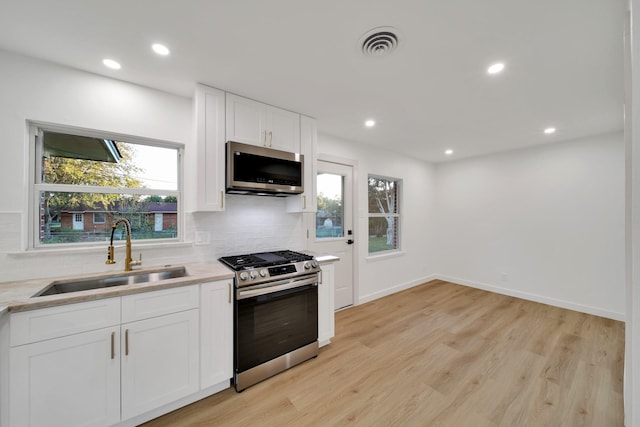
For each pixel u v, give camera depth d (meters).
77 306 1.34
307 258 2.30
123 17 1.32
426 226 4.68
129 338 1.47
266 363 1.97
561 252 3.41
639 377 0.53
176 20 1.35
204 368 1.73
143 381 1.52
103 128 1.89
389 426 1.55
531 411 1.66
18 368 1.21
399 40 1.51
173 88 2.07
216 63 1.75
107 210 1.98
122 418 1.45
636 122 0.53
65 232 1.83
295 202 2.59
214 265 2.11
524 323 2.94
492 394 1.81
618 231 3.02
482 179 4.23
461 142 3.53
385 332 2.74
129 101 1.98
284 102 2.31
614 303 3.03
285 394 1.82
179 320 1.64
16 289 1.45
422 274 4.60
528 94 2.15
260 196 2.60
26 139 1.68
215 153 2.06
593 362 2.17
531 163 3.68
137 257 1.99
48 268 1.69
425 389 1.86
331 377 2.00
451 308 3.41
